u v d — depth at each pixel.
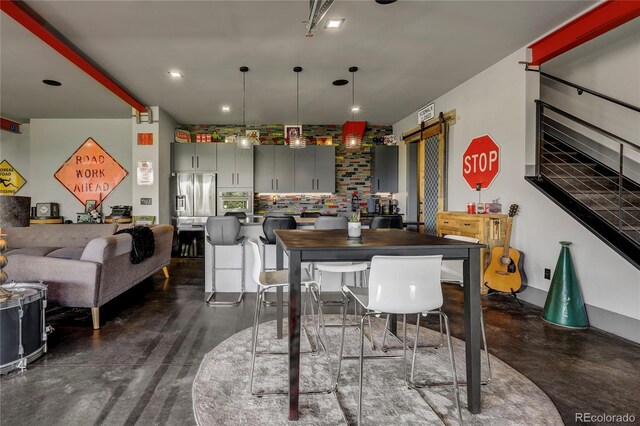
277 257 2.88
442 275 2.72
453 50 3.77
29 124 6.81
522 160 3.75
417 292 1.67
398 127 7.05
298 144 5.11
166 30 3.29
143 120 5.93
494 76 4.14
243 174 6.75
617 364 2.30
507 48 3.73
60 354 2.42
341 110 6.18
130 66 4.15
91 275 2.89
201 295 4.00
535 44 3.57
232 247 4.20
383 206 7.15
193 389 1.96
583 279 3.11
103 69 4.25
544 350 2.51
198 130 7.21
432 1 2.84
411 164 6.51
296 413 1.68
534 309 3.45
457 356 2.42
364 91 5.13
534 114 3.70
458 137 4.91
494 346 2.57
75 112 6.16
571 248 3.21
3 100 5.46
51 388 1.97
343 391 1.95
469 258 1.80
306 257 1.73
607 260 2.91
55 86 4.82
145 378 2.09
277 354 2.41
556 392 1.96
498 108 4.09
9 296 2.22
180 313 3.35
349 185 7.41
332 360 2.34
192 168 6.66
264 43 3.57
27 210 2.36
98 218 6.31
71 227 4.77
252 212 6.73
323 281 4.18
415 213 6.47
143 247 3.74
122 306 3.57
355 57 3.93
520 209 3.79
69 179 6.61
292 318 1.70
